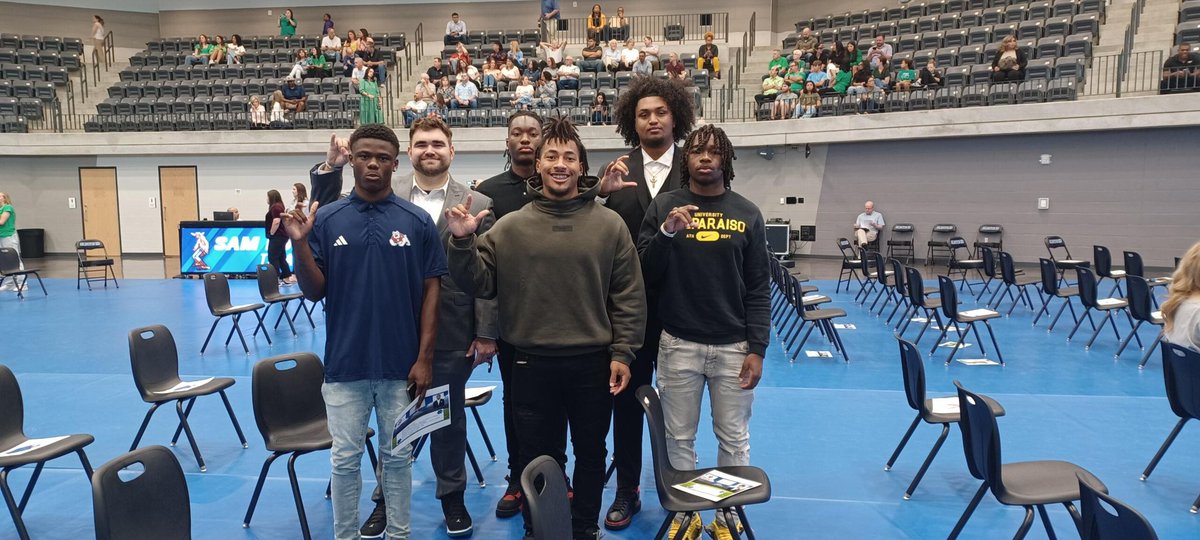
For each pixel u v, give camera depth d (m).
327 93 18.19
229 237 13.71
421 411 2.86
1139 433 4.66
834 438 4.66
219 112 17.64
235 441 4.66
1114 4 15.31
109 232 18.58
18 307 10.36
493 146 16.44
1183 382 3.72
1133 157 13.13
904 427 4.87
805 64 16.73
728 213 3.06
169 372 4.45
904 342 3.88
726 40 19.91
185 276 13.81
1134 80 13.30
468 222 2.71
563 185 2.89
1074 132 13.30
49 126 18.62
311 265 2.74
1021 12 15.87
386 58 20.41
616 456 3.51
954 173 14.81
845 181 16.02
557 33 21.56
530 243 2.89
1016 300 9.32
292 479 3.32
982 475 3.00
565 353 2.89
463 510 3.41
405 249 2.85
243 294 11.49
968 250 14.73
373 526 3.35
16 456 3.24
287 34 21.22
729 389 3.15
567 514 2.23
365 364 2.83
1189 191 12.70
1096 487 2.63
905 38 16.56
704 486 2.83
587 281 2.89
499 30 21.81
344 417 2.86
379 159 2.80
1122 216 13.33
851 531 3.40
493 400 5.53
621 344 2.92
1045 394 5.59
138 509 2.42
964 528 3.41
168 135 17.42
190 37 22.36
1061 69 13.56
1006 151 14.27
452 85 18.16
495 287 2.98
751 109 17.33
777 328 8.57
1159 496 3.70
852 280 12.95
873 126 14.56
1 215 11.99
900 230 15.34
